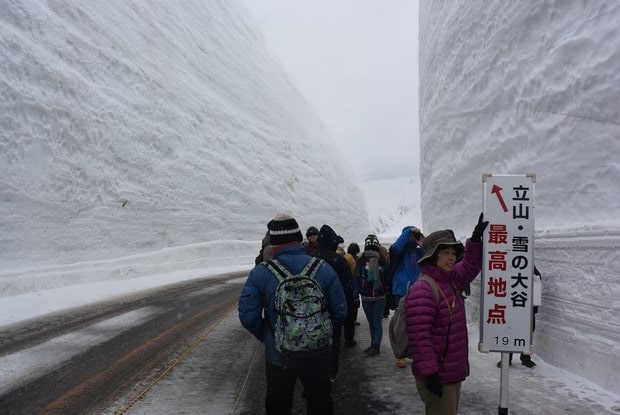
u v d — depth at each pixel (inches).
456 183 363.6
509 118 273.1
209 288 514.9
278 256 114.5
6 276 452.8
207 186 962.1
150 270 683.4
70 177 591.8
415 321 103.9
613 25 193.9
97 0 821.2
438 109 418.0
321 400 111.0
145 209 738.8
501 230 138.3
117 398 163.8
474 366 205.3
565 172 215.5
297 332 104.5
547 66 233.9
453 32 373.1
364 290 233.6
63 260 556.4
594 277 175.5
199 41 1267.2
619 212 183.6
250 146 1272.1
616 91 187.8
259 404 160.1
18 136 527.5
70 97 620.4
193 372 197.0
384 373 199.6
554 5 232.8
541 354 211.2
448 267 110.3
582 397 160.7
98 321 309.9
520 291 136.6
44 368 199.0
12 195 505.0
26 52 571.8
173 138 880.3
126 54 825.5
